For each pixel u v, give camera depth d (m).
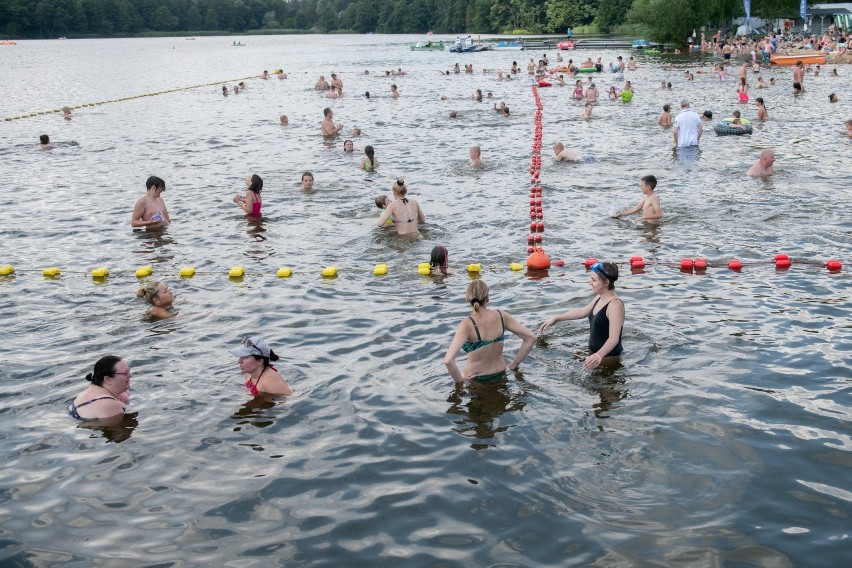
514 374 8.06
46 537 5.64
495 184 17.75
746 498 5.83
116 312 10.39
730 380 7.77
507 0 142.25
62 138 27.72
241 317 10.10
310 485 6.23
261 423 7.25
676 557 5.20
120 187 18.81
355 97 40.38
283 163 21.44
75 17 184.00
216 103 39.41
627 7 111.69
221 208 16.28
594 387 7.71
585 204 15.60
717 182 17.09
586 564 5.17
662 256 12.20
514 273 11.62
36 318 10.21
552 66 59.09
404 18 184.12
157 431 7.14
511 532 5.55
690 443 6.62
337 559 5.32
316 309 10.33
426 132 26.72
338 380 8.12
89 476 6.43
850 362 8.11
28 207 16.83
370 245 13.23
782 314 9.57
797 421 6.93
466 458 6.54
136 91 48.34
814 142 21.95
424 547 5.42
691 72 49.00
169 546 5.50
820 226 13.45
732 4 69.12
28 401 7.80
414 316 9.94
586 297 10.40
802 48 60.69
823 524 5.49
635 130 25.55
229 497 6.09
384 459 6.57
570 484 6.11
